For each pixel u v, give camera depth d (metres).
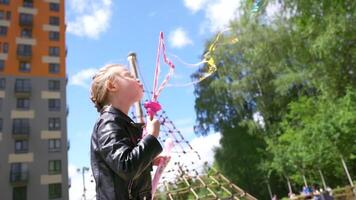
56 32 49.00
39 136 43.12
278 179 35.22
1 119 42.34
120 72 1.90
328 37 14.62
